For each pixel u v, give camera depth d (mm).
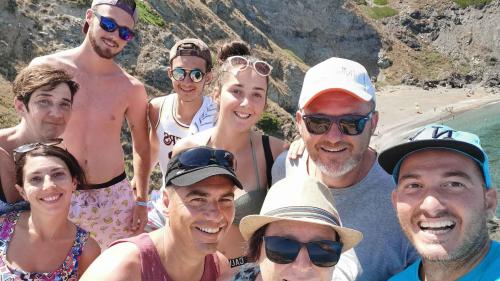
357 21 15422
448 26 16984
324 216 808
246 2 13500
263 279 856
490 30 16547
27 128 1097
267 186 1204
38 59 1371
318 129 1020
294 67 10977
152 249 843
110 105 1414
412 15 17125
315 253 807
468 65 15891
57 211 985
